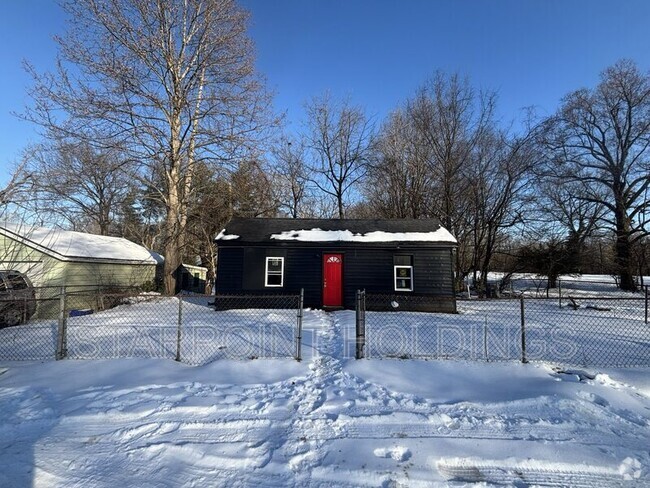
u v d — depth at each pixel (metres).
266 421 4.46
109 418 4.52
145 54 18.00
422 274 15.06
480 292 23.06
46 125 16.20
